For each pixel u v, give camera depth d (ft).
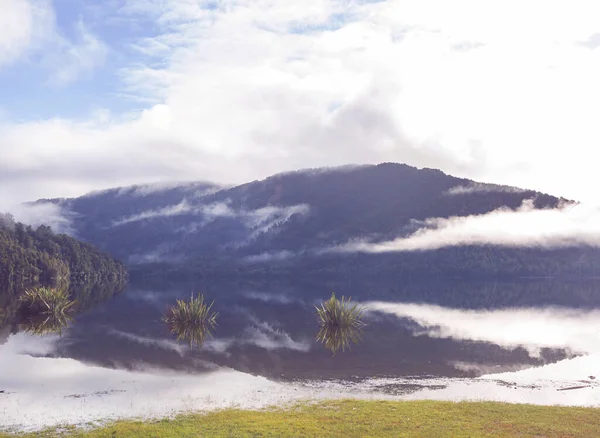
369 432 46.70
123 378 78.54
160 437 45.52
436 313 200.03
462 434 46.06
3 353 100.12
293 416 53.26
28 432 48.75
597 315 194.39
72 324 150.41
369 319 172.14
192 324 151.33
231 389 70.79
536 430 47.52
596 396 67.92
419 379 78.89
